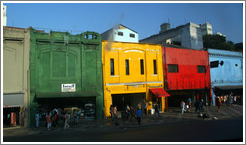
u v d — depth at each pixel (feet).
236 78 107.45
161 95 76.74
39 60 63.67
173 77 85.81
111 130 49.93
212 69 98.32
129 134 41.52
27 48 62.13
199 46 126.62
